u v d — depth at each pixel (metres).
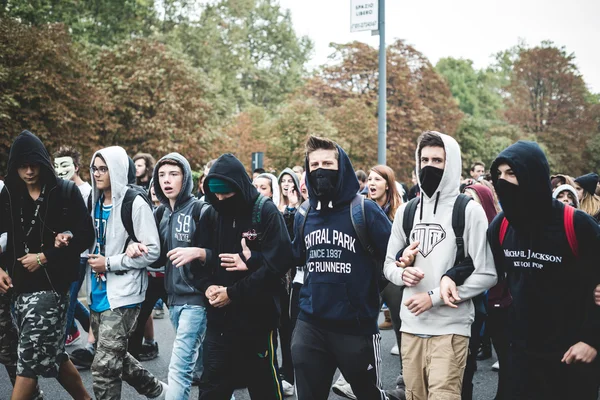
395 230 3.58
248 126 35.38
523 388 2.97
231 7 55.19
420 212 3.45
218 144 29.47
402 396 4.76
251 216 3.60
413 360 3.42
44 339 3.91
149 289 5.27
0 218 4.11
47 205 4.00
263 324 3.57
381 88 12.98
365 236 3.49
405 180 40.81
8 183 4.02
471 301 3.38
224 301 3.50
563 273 2.87
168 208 4.54
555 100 52.66
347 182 3.60
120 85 24.77
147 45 26.89
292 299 5.18
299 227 3.72
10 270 4.15
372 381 3.52
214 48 51.72
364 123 34.53
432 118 41.06
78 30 36.16
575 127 52.06
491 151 48.31
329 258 3.52
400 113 39.47
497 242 3.17
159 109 25.81
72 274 4.05
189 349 4.13
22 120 20.70
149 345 6.26
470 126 49.50
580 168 52.00
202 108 27.75
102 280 4.19
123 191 4.30
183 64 27.55
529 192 2.86
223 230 3.67
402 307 3.50
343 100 39.53
